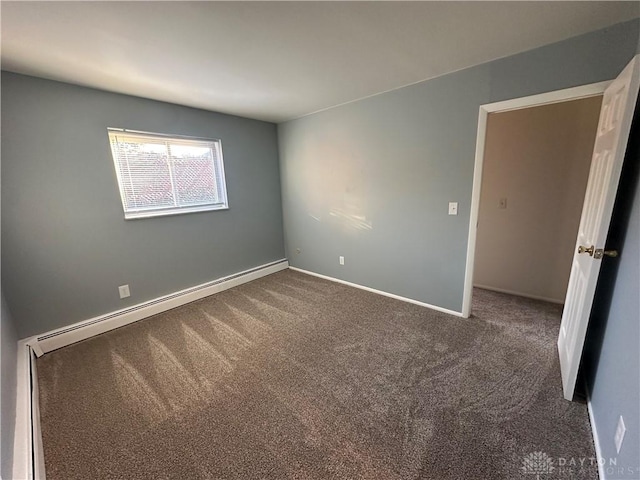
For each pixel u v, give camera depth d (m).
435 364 1.96
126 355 2.18
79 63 1.88
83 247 2.41
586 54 1.70
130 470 1.29
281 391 1.76
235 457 1.34
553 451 1.32
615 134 1.35
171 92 2.51
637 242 1.17
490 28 1.59
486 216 3.16
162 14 1.37
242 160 3.56
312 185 3.65
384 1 1.32
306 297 3.21
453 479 1.21
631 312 1.13
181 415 1.60
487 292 3.20
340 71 2.16
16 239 2.09
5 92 1.97
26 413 1.46
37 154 2.13
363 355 2.10
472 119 2.23
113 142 2.53
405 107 2.59
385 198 2.95
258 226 3.87
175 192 3.02
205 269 3.32
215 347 2.26
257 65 2.00
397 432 1.45
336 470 1.27
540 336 2.28
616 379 1.19
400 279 3.03
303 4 1.33
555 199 2.76
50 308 2.29
